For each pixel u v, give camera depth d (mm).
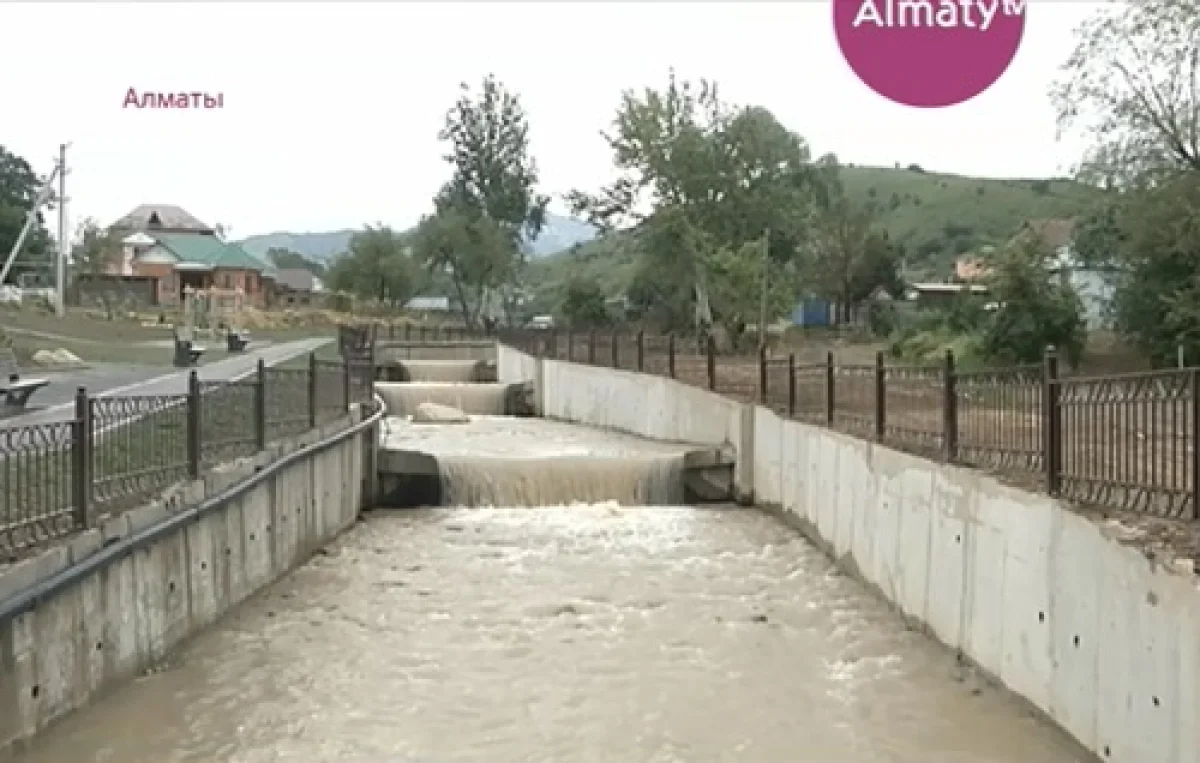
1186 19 31719
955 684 10156
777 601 13258
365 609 12820
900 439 13273
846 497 14820
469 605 13031
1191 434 7582
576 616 12578
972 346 35188
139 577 9984
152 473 10781
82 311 56219
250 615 12492
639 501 20578
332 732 8992
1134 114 32750
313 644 11375
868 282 65625
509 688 10133
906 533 12414
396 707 9602
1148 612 7188
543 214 85500
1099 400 8570
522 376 40438
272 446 14180
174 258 85312
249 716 9305
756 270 48312
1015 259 34656
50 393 20562
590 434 29703
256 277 89000
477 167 83062
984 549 10219
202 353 34969
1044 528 8953
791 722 9281
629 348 31375
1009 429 10391
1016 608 9492
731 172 57000
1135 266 33406
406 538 17094
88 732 8625
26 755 7883
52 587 8125
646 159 56688
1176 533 7570
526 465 20453
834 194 68250
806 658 11031
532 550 16172
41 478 8773
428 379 45688
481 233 77625
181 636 11016
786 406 19062
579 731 9094
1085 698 8164
